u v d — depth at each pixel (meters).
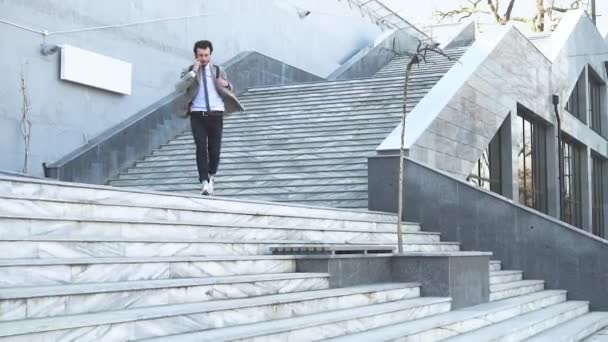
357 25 27.03
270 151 14.34
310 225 9.16
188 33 17.45
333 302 6.67
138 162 14.73
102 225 6.08
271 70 20.11
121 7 15.21
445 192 11.80
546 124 22.17
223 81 8.64
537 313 9.55
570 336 8.59
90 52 14.15
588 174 26.98
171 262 5.84
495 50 16.97
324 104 16.73
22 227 5.43
